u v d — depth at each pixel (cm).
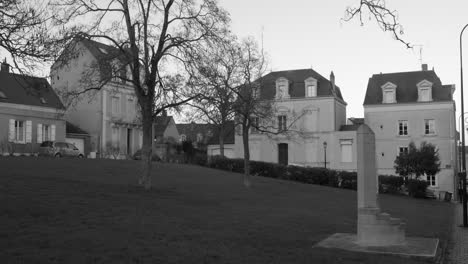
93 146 4744
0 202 1335
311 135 5616
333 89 5697
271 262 926
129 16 1966
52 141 4106
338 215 1875
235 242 1106
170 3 1959
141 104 2022
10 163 2483
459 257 1201
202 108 2475
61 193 1616
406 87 5556
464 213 2002
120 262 843
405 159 4181
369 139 1254
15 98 4072
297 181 4034
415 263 1004
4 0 1034
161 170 3112
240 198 2162
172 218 1386
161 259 885
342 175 4009
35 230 1060
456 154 5188
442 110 5288
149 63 1997
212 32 2006
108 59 2011
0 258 814
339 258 1004
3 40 1038
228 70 2794
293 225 1466
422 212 2453
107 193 1742
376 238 1184
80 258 848
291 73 5962
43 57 1113
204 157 4438
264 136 5859
